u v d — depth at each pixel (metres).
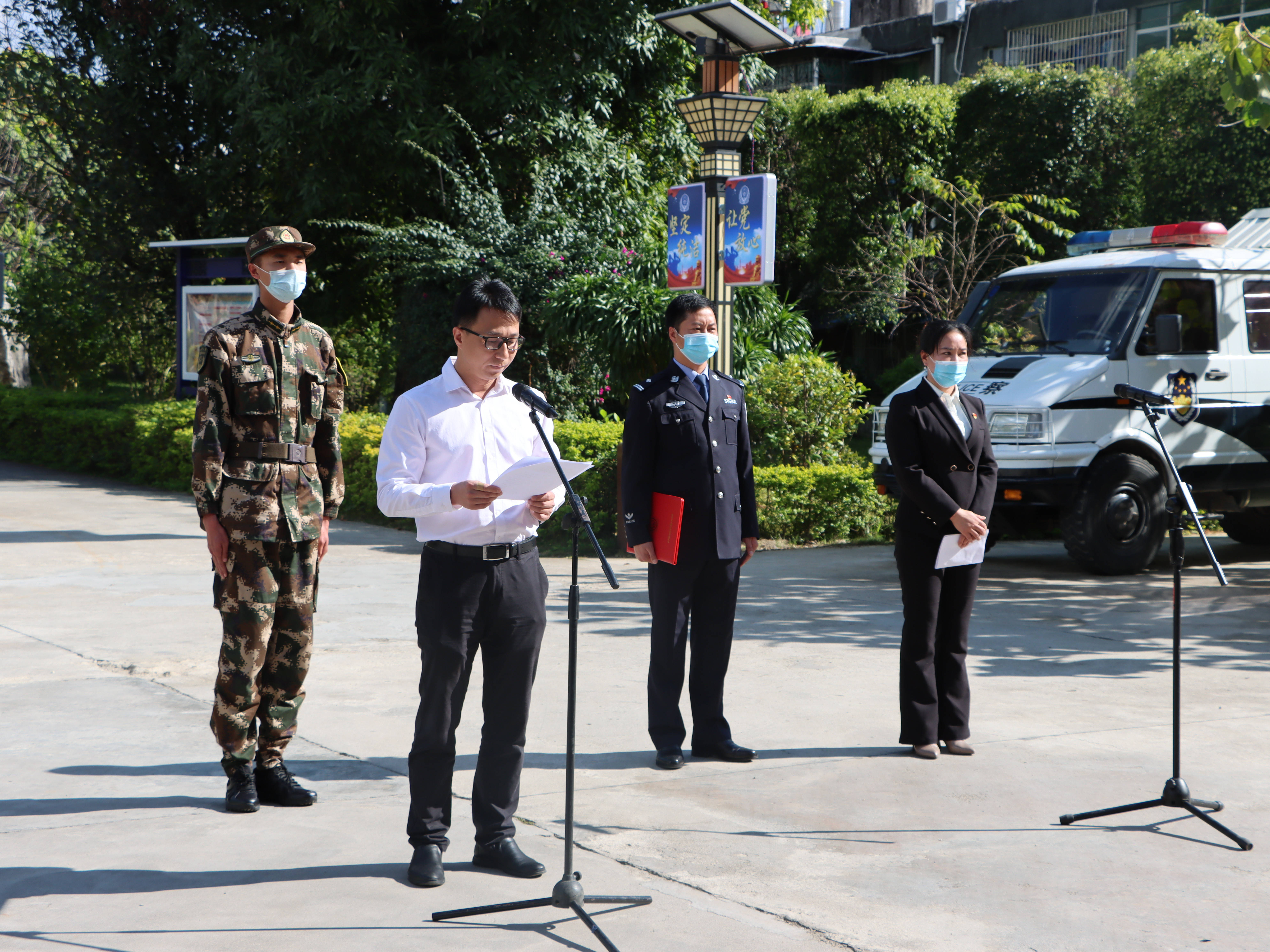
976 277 21.28
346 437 13.48
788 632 7.59
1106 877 3.72
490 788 3.76
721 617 5.00
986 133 22.73
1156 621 8.05
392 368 20.92
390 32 16.73
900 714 5.27
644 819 4.25
